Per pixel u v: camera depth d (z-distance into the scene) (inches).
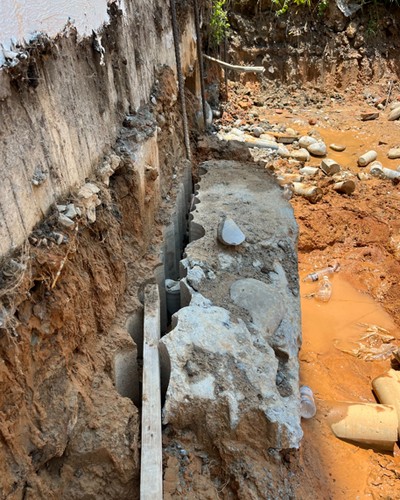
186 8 296.0
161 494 106.0
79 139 128.3
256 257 184.5
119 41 165.0
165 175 217.2
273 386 133.6
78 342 120.3
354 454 162.6
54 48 110.1
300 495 129.9
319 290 256.1
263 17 460.1
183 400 126.5
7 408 91.6
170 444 126.6
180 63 257.6
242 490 119.2
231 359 137.5
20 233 96.7
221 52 435.8
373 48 477.4
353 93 477.4
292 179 323.6
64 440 106.0
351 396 193.2
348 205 308.5
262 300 159.9
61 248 106.7
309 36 470.9
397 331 232.5
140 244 169.3
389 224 296.5
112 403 121.4
